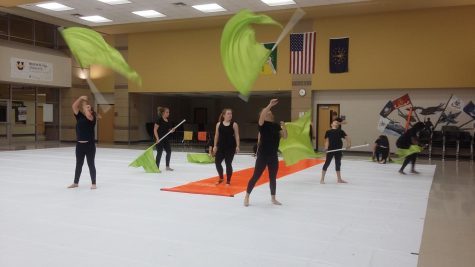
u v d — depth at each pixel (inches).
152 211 268.5
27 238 206.8
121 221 242.1
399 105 723.4
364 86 736.3
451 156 690.8
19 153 675.4
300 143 349.7
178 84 889.5
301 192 345.7
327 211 275.0
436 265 175.3
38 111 938.1
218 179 409.1
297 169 504.4
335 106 769.6
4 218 246.1
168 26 855.1
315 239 210.4
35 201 296.7
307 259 180.2
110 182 386.3
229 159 373.4
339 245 200.8
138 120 973.2
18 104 890.1
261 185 377.7
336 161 402.0
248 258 180.7
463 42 673.6
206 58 861.8
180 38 885.2
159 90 909.2
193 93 918.4
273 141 287.6
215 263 174.1
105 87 965.2
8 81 817.5
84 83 978.1
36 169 477.1
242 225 236.1
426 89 705.6
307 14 738.2
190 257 181.2
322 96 776.9
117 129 953.5
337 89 755.4
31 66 861.2
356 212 273.3
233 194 328.5
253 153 727.7
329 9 701.9
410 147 467.8
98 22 831.1
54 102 960.9
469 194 344.8
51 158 600.7
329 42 757.3
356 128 753.6
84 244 197.9
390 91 728.3
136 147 845.8
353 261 178.4
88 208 275.4
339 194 338.6
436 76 690.2
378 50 725.9
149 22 825.5
